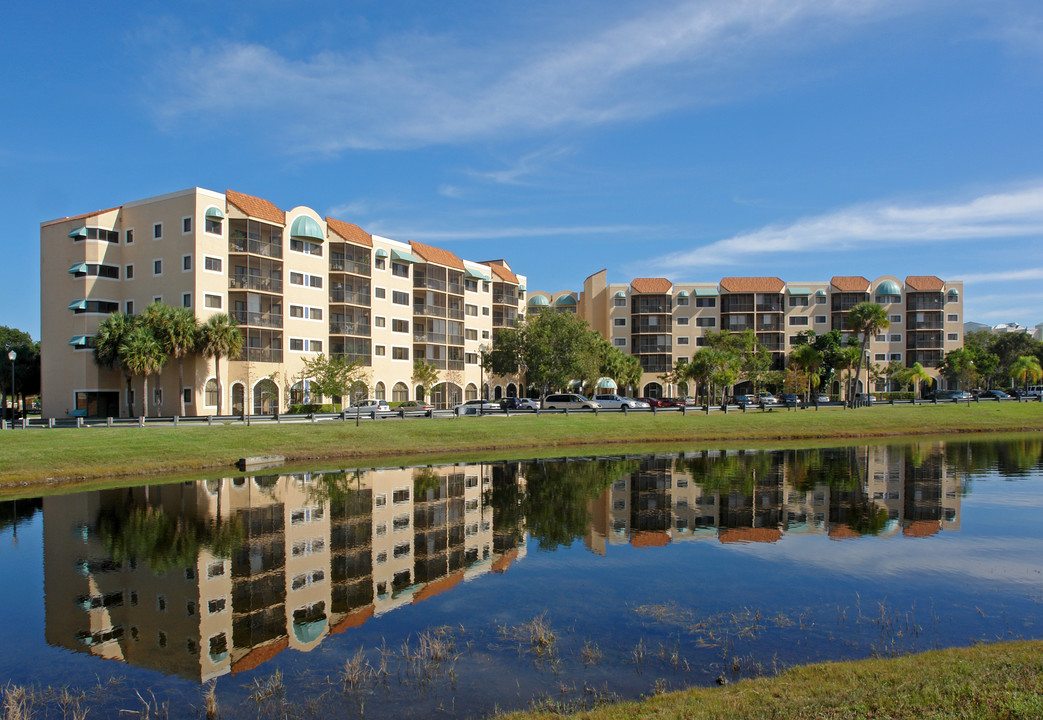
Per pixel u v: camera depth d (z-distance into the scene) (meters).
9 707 10.59
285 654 12.80
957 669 10.04
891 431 59.44
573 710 10.12
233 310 62.66
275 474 35.59
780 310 108.88
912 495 29.55
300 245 68.44
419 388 83.88
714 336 100.56
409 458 42.84
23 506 26.91
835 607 15.05
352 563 18.97
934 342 108.81
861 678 10.04
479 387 95.81
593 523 24.06
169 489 30.86
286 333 66.19
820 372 100.62
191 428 45.19
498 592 16.34
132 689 11.43
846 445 50.53
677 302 110.12
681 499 28.66
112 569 18.41
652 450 47.44
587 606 15.27
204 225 59.97
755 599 15.65
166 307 57.50
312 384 63.19
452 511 26.11
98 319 62.09
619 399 72.44
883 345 109.69
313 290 69.62
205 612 15.16
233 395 62.31
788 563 18.86
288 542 21.30
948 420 63.78
